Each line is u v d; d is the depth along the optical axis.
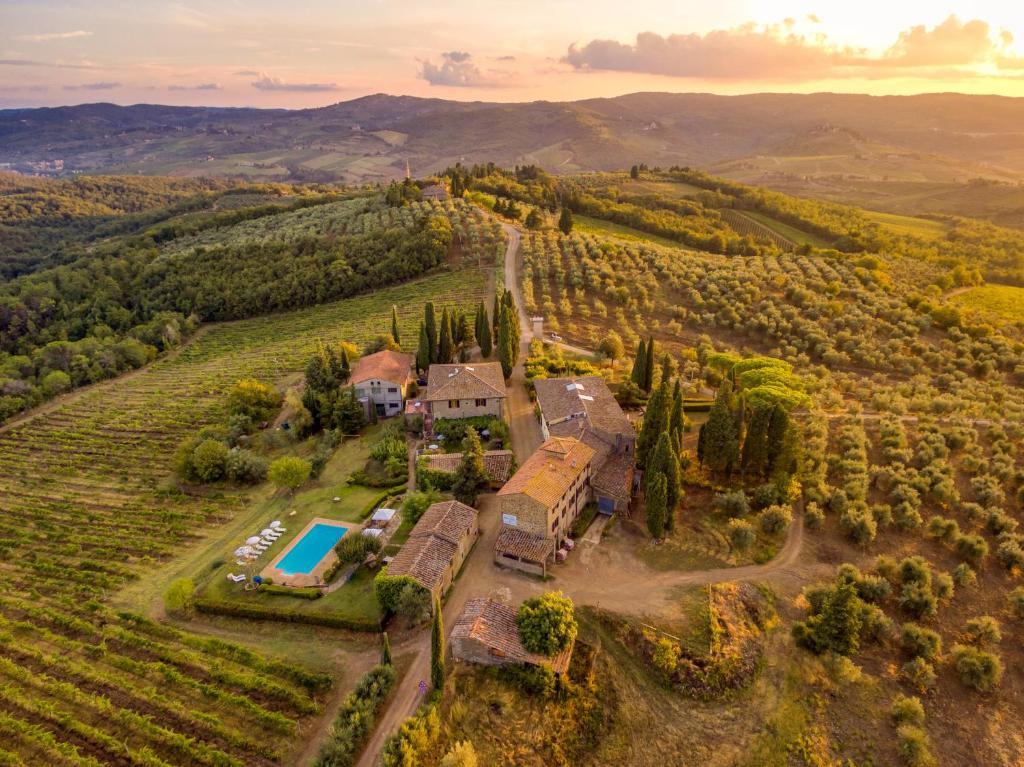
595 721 50.12
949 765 50.47
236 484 86.75
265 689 51.12
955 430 88.69
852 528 70.56
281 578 64.19
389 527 71.19
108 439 108.94
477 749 46.50
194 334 170.25
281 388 120.19
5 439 111.31
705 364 115.88
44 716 49.94
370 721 46.72
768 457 78.31
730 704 52.97
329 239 196.75
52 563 72.06
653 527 67.31
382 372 100.56
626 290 149.25
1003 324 138.50
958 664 56.72
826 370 114.31
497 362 110.50
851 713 53.53
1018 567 68.62
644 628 56.66
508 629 53.38
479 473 72.50
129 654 56.44
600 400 87.31
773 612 60.75
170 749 46.72
